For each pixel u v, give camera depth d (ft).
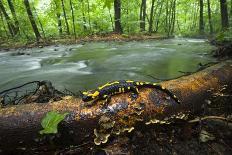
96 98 0.70
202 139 0.74
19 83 1.49
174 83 0.85
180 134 0.75
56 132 0.59
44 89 1.01
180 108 0.78
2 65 2.15
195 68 1.69
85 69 1.80
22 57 2.59
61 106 0.69
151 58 2.18
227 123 0.80
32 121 0.65
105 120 0.66
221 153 0.70
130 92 0.74
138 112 0.69
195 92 0.85
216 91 0.92
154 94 0.75
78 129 0.66
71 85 1.37
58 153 0.65
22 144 0.65
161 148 0.69
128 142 0.67
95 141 0.63
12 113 0.66
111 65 1.90
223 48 2.03
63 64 2.07
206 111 0.86
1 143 0.64
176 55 2.35
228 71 1.04
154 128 0.74
